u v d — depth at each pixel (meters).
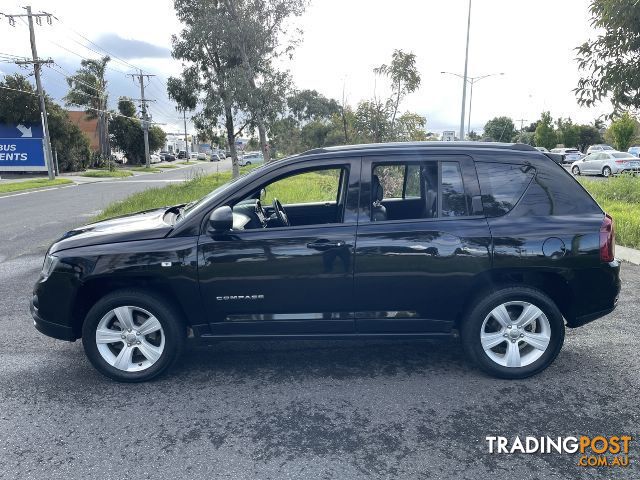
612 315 5.14
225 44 18.30
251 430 3.18
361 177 3.75
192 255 3.65
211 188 18.66
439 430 3.14
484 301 3.68
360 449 2.96
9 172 43.16
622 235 8.29
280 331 3.80
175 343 3.79
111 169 49.03
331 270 3.65
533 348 3.79
